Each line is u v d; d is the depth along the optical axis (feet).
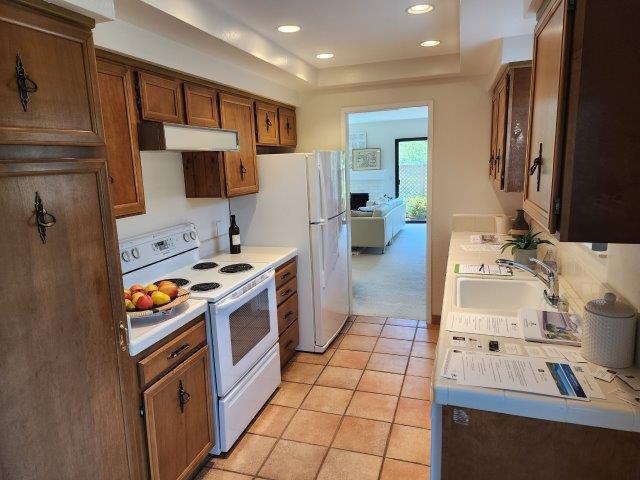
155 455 5.95
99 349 4.78
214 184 9.34
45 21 4.02
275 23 8.33
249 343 8.30
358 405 8.97
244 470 7.22
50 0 4.00
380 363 10.78
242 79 9.96
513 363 4.33
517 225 11.05
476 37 8.20
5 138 3.69
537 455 3.93
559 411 3.67
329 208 11.55
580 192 3.33
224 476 7.10
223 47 8.14
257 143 11.04
